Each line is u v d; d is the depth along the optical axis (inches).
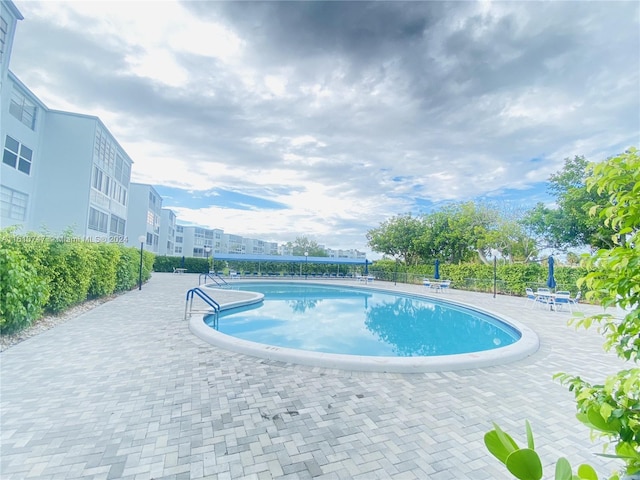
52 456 103.0
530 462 34.2
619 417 44.8
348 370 189.6
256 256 1088.8
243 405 141.2
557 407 146.1
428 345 331.9
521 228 792.3
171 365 189.8
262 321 421.1
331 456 106.3
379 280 1090.7
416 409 141.6
